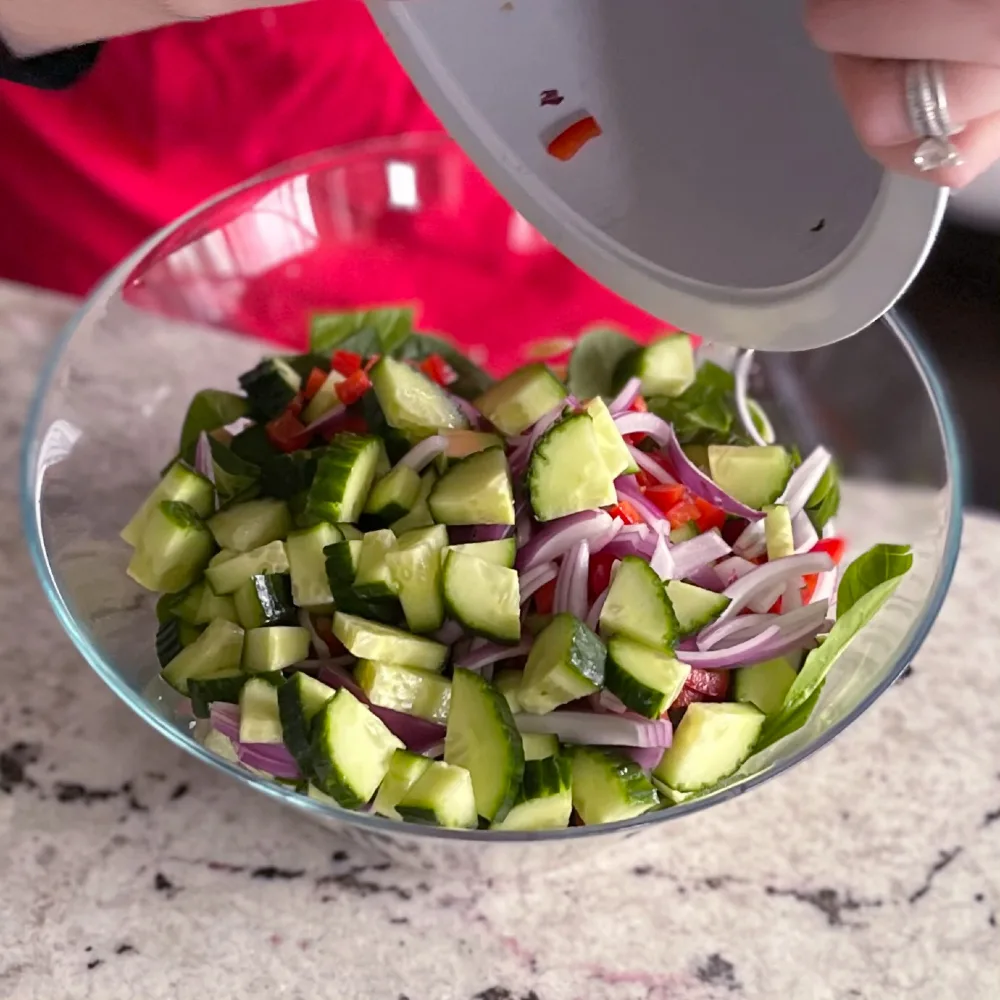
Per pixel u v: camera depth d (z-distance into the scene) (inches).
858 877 19.5
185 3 17.9
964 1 13.6
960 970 18.8
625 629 18.6
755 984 18.7
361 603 19.0
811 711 18.5
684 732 18.4
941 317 28.0
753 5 15.5
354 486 19.7
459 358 23.0
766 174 16.0
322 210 22.7
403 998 18.5
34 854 19.2
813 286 15.9
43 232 30.5
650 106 16.3
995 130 14.3
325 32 27.2
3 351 23.8
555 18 16.1
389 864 19.4
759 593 19.6
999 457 26.8
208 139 28.9
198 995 18.4
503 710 18.0
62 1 18.3
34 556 18.6
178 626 19.6
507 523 19.3
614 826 16.9
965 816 20.0
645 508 20.1
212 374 22.8
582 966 18.8
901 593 18.8
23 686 20.6
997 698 21.0
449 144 22.4
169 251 21.4
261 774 17.9
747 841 19.7
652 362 21.6
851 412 20.7
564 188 17.0
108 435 21.0
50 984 18.4
